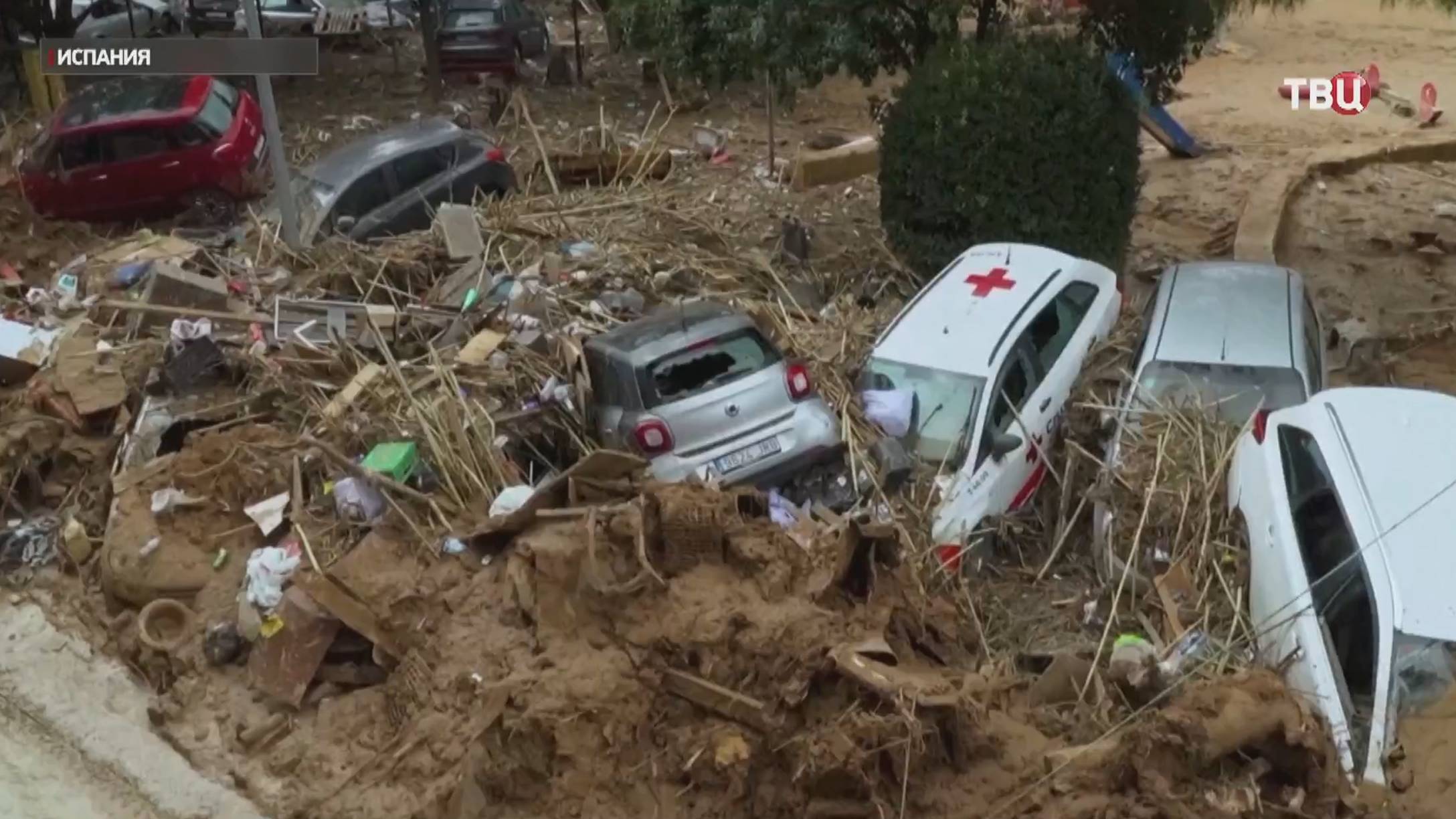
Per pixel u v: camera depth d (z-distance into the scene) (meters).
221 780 7.05
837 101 21.39
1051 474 9.32
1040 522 9.08
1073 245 12.80
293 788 6.89
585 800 6.43
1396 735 6.02
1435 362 12.00
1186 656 7.14
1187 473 8.39
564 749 6.47
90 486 9.49
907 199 13.03
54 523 9.30
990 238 12.70
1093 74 12.59
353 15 24.59
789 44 12.61
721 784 6.42
